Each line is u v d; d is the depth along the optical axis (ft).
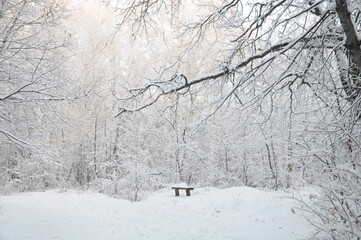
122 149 59.41
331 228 11.87
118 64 61.00
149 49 60.08
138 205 34.53
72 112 52.39
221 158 66.95
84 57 58.75
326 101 16.69
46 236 21.89
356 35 11.87
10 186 51.34
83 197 40.01
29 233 22.24
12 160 58.59
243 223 23.70
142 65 61.26
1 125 32.19
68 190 55.77
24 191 56.70
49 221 25.55
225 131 56.24
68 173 64.75
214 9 19.29
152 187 50.62
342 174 12.71
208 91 19.25
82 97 32.63
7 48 28.25
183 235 21.80
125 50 62.85
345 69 16.24
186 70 47.34
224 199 34.32
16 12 28.76
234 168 64.23
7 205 29.01
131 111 18.47
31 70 31.35
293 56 15.97
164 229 23.79
